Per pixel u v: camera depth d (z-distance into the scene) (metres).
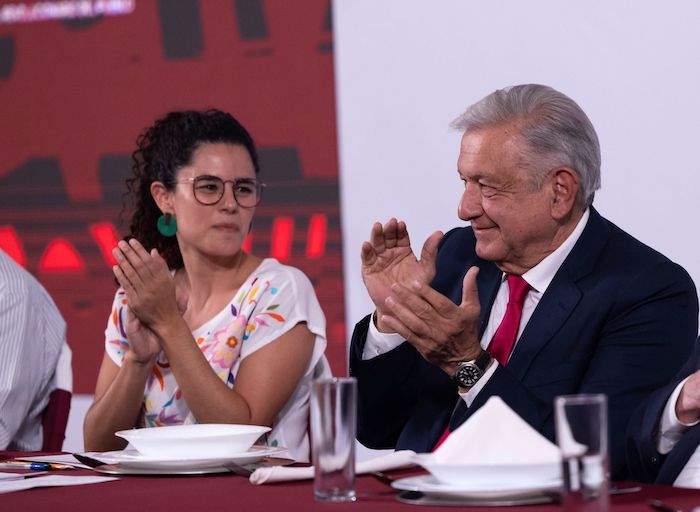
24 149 11.75
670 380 5.11
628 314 5.20
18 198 11.78
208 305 6.44
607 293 5.23
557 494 3.53
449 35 10.25
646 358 5.12
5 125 11.81
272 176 10.91
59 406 6.69
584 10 9.73
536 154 5.19
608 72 9.67
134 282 5.82
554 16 9.84
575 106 5.30
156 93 11.32
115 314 6.57
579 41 9.77
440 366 4.97
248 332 6.29
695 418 4.35
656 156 9.54
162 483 4.15
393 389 5.53
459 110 10.23
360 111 10.61
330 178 10.73
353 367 5.54
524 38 9.97
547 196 5.23
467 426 3.62
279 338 6.25
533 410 4.83
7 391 6.29
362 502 3.60
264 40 10.94
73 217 11.61
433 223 10.39
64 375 6.78
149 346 5.99
